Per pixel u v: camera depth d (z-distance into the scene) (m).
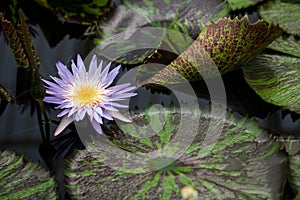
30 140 1.01
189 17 1.14
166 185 0.93
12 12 1.16
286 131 1.00
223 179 0.93
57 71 1.09
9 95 1.05
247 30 1.00
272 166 0.94
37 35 1.15
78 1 1.19
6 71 1.09
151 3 1.16
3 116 1.04
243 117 1.00
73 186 0.93
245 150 0.96
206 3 1.16
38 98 1.00
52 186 0.93
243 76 1.07
